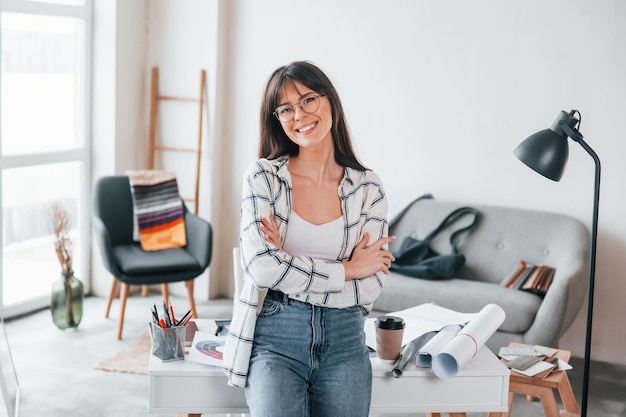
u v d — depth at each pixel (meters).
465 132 4.74
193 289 5.06
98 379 3.86
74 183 5.12
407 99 4.84
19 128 4.72
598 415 3.67
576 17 4.43
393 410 2.38
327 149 2.34
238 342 2.23
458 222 4.56
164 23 5.17
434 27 4.73
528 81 4.57
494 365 2.42
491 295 4.02
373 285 2.29
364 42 4.89
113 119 5.07
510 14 4.57
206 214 5.25
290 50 5.05
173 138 5.26
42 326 4.60
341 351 2.24
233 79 5.19
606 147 4.44
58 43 4.91
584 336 4.53
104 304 5.07
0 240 4.57
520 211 4.50
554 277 4.09
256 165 2.29
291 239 2.29
